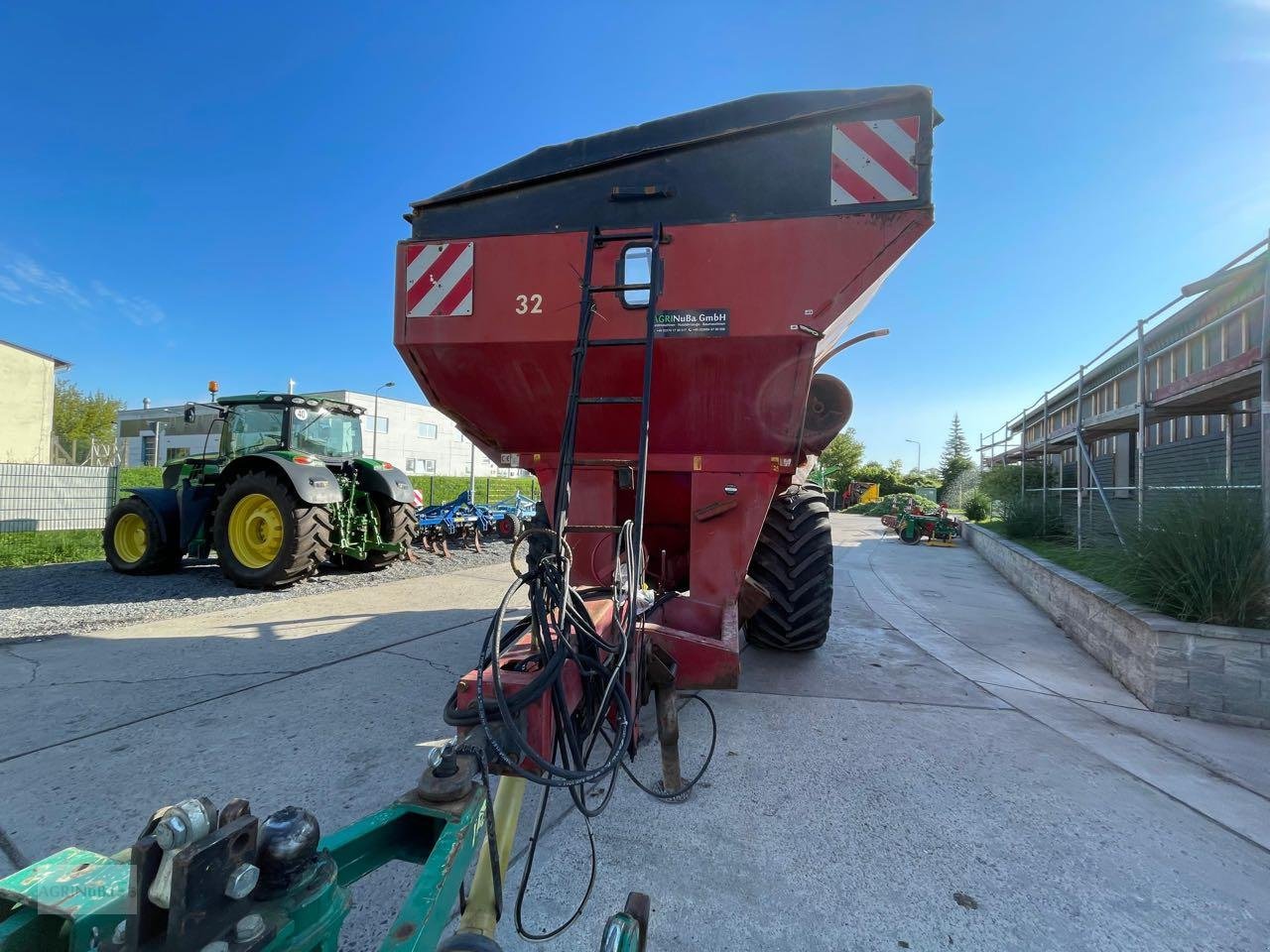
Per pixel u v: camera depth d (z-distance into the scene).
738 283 2.50
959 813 2.32
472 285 2.73
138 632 4.73
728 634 2.58
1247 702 3.29
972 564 11.13
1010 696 3.70
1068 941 1.67
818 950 1.63
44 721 3.00
